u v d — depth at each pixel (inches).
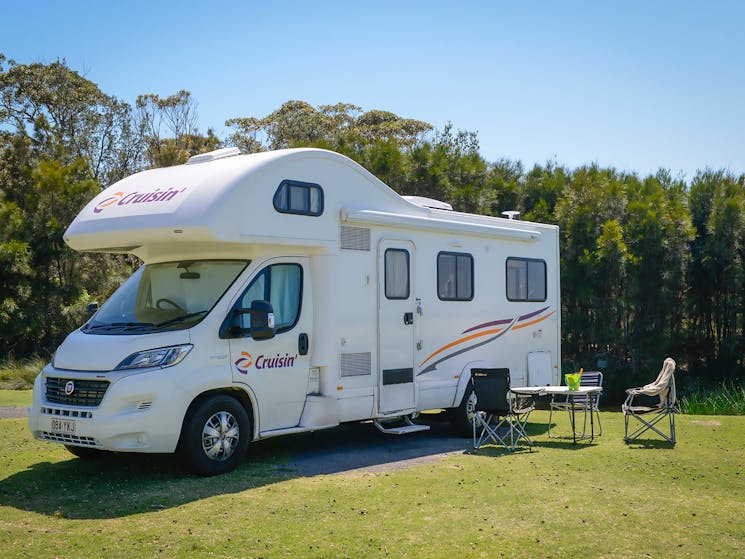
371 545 204.7
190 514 231.9
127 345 275.3
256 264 307.7
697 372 714.2
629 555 199.2
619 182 730.8
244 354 297.6
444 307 382.9
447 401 381.1
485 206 748.0
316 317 329.1
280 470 296.2
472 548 202.8
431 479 278.5
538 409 542.9
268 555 196.9
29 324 703.1
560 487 267.6
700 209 717.3
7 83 1301.7
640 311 696.4
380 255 351.6
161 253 325.4
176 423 272.7
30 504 246.1
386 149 764.0
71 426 269.7
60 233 738.8
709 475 289.7
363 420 346.0
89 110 1305.4
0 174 845.8
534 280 438.9
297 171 317.4
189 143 1115.9
